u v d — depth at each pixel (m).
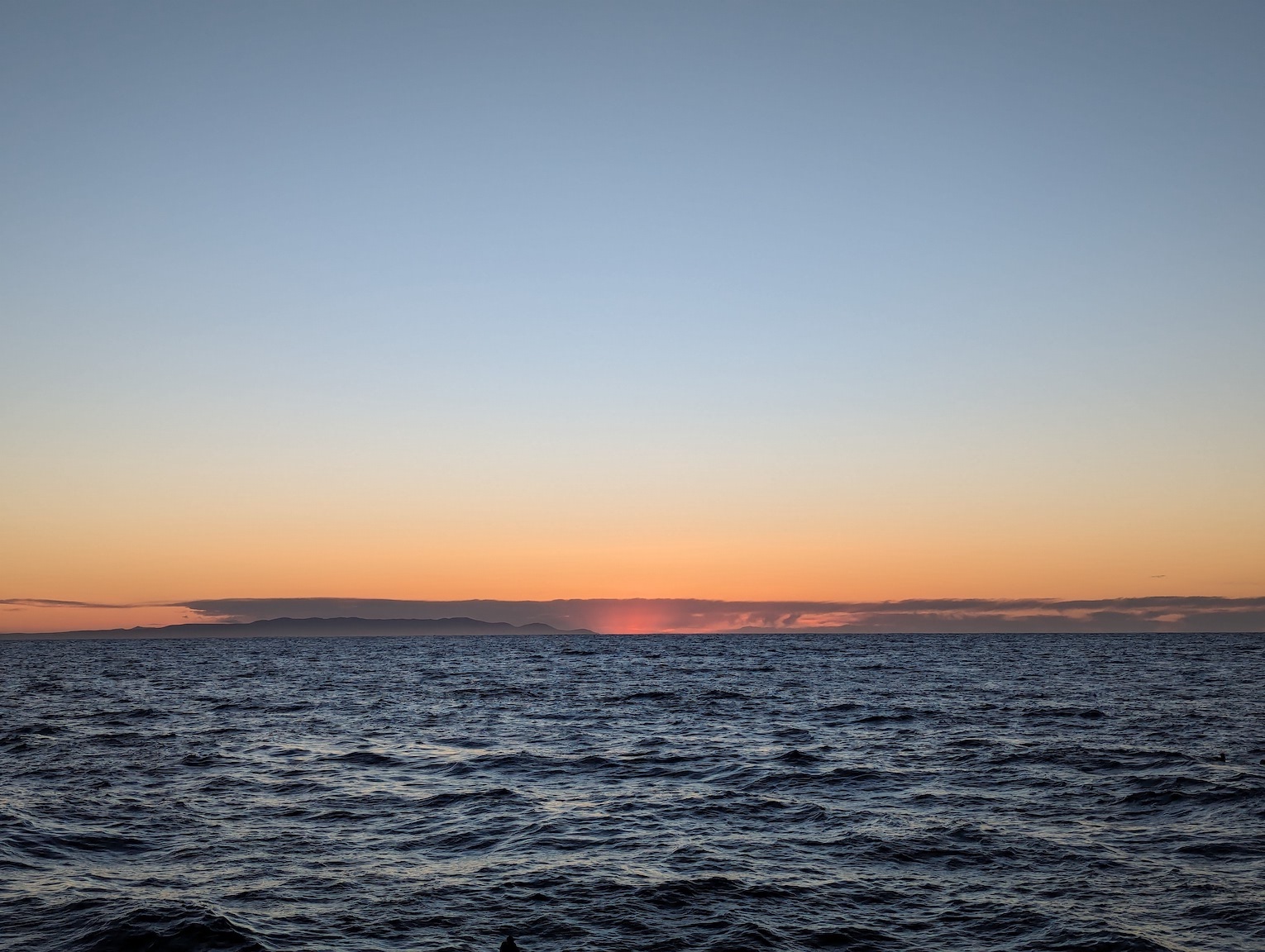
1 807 22.48
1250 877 16.42
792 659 109.75
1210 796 22.94
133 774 27.64
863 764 29.03
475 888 16.25
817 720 41.91
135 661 118.88
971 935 13.80
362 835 20.30
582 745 34.22
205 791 25.12
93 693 60.53
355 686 68.00
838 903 15.34
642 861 18.00
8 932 13.88
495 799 24.08
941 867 17.41
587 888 16.23
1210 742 32.56
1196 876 16.55
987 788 24.72
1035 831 20.02
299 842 19.61
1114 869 17.06
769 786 25.61
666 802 23.62
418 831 20.61
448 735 37.81
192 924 14.09
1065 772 26.86
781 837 19.84
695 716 44.22
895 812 21.98
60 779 26.67
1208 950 13.06
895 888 16.11
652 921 14.48
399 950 13.27
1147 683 62.94
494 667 98.81
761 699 53.12
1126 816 21.25
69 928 14.05
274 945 13.39
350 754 32.03
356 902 15.46
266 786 25.95
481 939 13.75
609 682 70.75
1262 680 64.94
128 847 19.11
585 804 23.41
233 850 18.97
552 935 13.89
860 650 137.50
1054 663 93.12
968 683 64.50
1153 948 13.14
